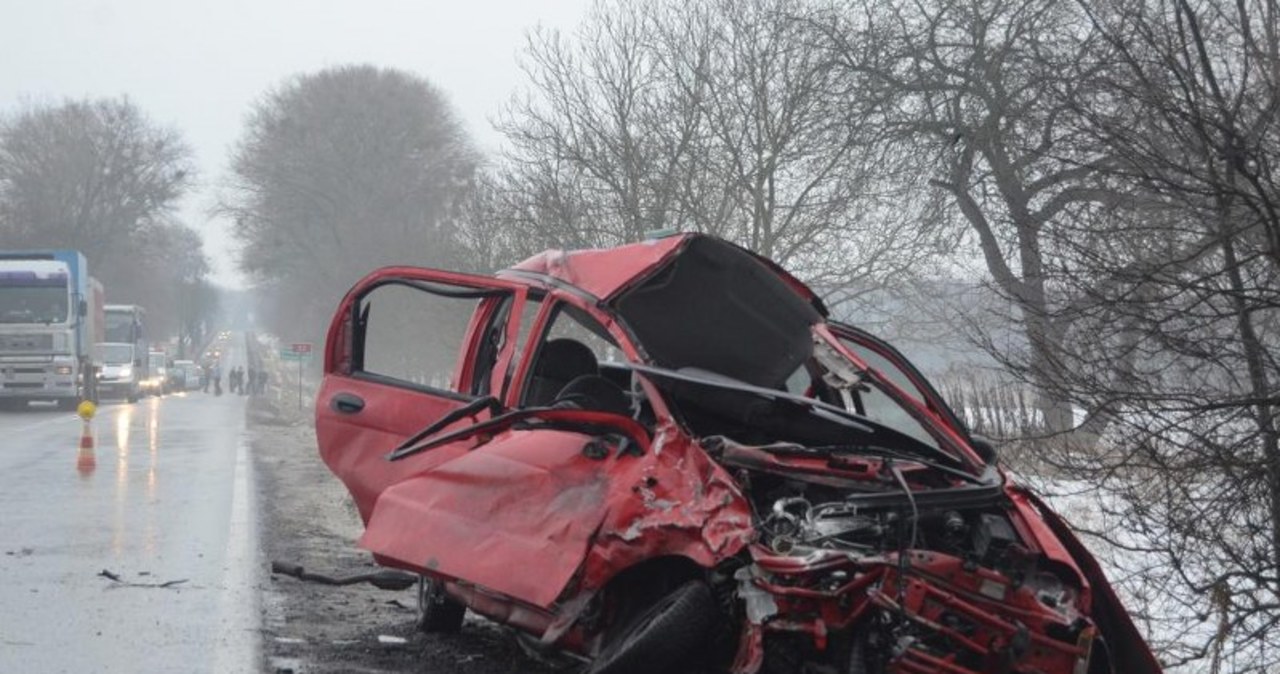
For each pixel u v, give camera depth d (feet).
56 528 43.55
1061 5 37.37
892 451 22.95
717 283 24.77
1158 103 22.20
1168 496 23.13
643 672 20.30
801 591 19.22
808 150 60.75
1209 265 23.93
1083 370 24.34
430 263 114.93
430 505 23.70
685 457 21.18
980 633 19.79
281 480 63.26
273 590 33.04
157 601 31.22
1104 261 23.86
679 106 63.41
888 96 59.47
